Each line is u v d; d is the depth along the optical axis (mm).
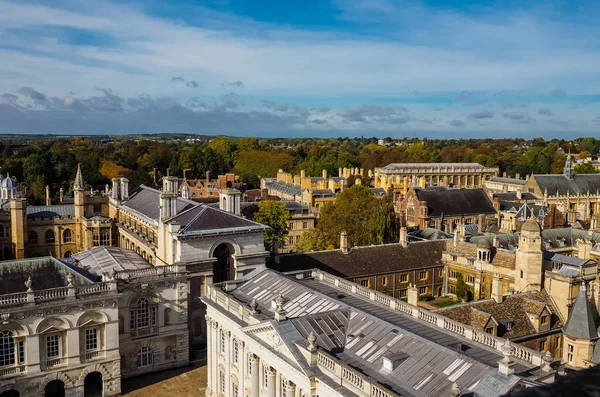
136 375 77500
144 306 77625
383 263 110875
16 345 64750
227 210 94812
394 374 44875
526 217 137750
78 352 68688
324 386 45094
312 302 59188
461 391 40219
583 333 69750
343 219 133500
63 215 121188
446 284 117000
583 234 120000
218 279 88500
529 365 43938
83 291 68500
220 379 67062
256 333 54875
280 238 138375
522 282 90750
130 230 107438
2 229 113625
